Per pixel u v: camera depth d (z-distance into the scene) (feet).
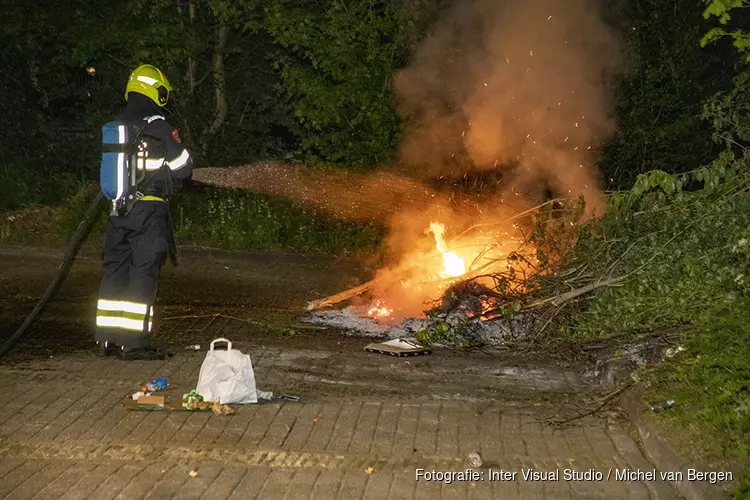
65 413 19.58
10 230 39.52
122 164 23.63
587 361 24.88
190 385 21.86
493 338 26.89
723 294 22.75
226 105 49.75
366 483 16.53
